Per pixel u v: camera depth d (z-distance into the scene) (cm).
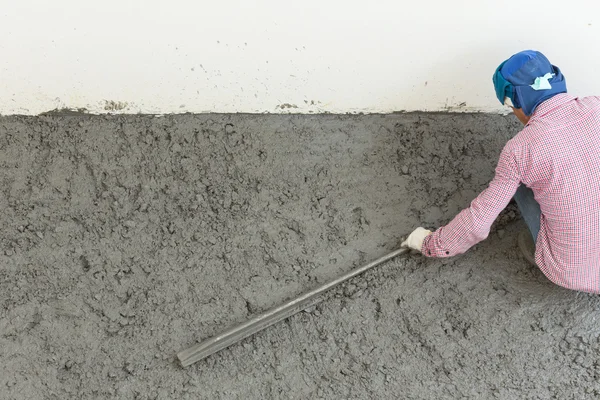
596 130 178
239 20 200
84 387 198
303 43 210
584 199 179
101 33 203
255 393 198
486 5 196
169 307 210
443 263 219
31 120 235
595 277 194
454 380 201
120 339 205
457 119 242
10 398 196
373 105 238
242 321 209
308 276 217
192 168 230
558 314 211
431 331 208
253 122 238
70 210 222
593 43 211
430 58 218
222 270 217
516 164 182
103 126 235
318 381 201
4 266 214
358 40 209
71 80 222
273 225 224
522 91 187
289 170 232
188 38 206
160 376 200
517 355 205
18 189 224
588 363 203
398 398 198
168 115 237
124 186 227
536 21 203
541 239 198
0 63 213
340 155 235
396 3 195
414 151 237
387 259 216
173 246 220
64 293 211
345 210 227
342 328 209
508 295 214
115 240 219
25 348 202
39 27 200
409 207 229
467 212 194
